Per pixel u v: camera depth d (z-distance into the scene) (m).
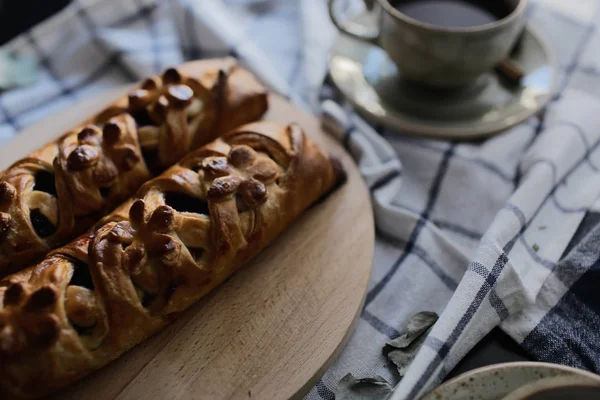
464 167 0.52
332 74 0.56
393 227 0.50
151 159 0.48
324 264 0.46
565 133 0.51
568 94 0.55
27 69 0.61
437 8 0.53
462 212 0.51
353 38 0.55
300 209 0.47
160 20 0.63
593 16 0.62
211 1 0.64
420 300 0.47
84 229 0.45
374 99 0.54
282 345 0.43
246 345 0.43
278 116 0.55
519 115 0.52
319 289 0.45
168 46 0.62
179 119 0.48
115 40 0.61
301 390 0.42
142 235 0.41
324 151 0.49
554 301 0.45
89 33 0.62
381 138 0.54
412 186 0.53
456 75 0.52
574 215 0.49
